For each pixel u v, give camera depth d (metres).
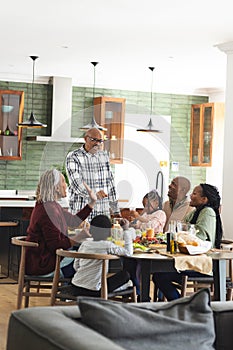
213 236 6.18
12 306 7.14
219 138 12.54
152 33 7.82
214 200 6.34
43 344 2.66
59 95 11.82
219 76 11.28
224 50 8.27
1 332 5.96
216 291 5.68
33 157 12.09
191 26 7.35
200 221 6.18
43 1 6.44
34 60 10.07
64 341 2.57
